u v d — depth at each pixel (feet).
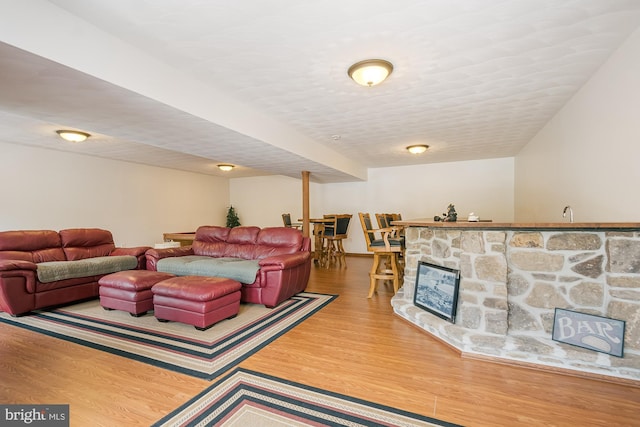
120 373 6.47
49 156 16.56
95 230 14.53
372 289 12.36
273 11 5.85
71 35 5.88
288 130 13.48
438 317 8.59
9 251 11.47
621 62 7.16
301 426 4.84
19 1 5.16
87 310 11.02
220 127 9.89
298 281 12.38
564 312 6.86
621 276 6.28
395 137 15.17
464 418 5.03
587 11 5.93
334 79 8.78
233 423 4.91
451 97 10.14
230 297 9.86
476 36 6.74
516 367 6.72
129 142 15.15
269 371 6.57
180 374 6.43
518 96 10.15
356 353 7.43
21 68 5.90
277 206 28.17
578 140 9.78
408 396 5.65
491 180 20.81
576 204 9.95
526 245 7.26
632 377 5.93
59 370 6.61
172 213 24.00
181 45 7.02
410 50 7.29
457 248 8.36
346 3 5.64
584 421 4.94
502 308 7.24
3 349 7.67
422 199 22.86
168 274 11.53
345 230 20.10
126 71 6.89
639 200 6.59
